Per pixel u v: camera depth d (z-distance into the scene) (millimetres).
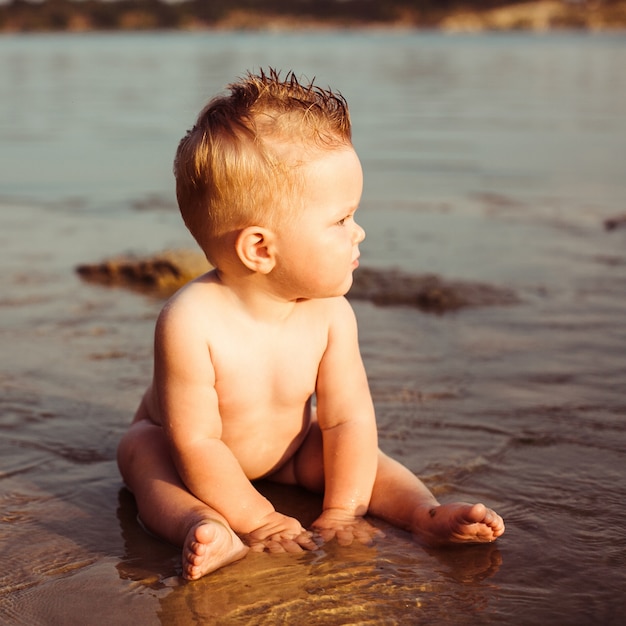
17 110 14922
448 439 2945
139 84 19750
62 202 7719
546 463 2760
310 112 2305
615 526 2357
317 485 2656
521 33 86688
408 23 100812
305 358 2502
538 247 5918
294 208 2275
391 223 6770
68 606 1979
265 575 2104
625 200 7672
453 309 4516
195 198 2352
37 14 84500
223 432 2488
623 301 4629
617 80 22109
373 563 2166
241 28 98500
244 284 2412
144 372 3633
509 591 2025
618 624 1889
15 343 3977
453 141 11508
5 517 2457
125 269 5242
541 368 3633
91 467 2801
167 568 2156
